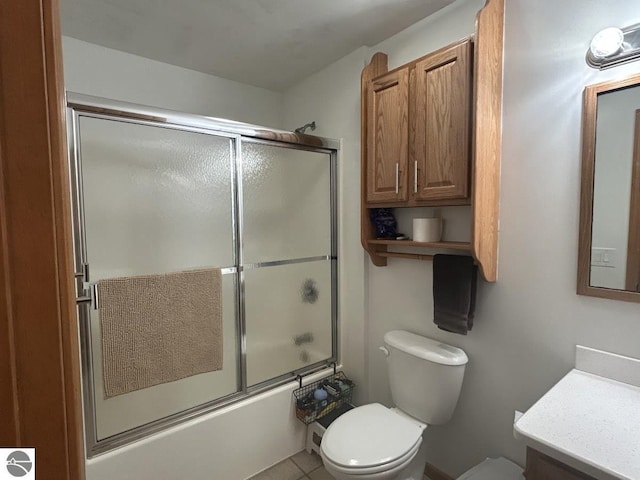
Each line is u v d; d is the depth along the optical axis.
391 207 1.82
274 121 2.73
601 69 1.17
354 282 2.17
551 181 1.32
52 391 0.51
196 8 1.64
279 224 2.02
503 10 1.42
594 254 1.22
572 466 0.83
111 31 1.84
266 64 2.26
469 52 1.37
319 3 1.61
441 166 1.48
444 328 1.59
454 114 1.43
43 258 0.50
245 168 1.86
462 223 1.63
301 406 1.96
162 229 1.64
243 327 1.86
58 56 0.50
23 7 0.47
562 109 1.28
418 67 1.56
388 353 1.78
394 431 1.48
